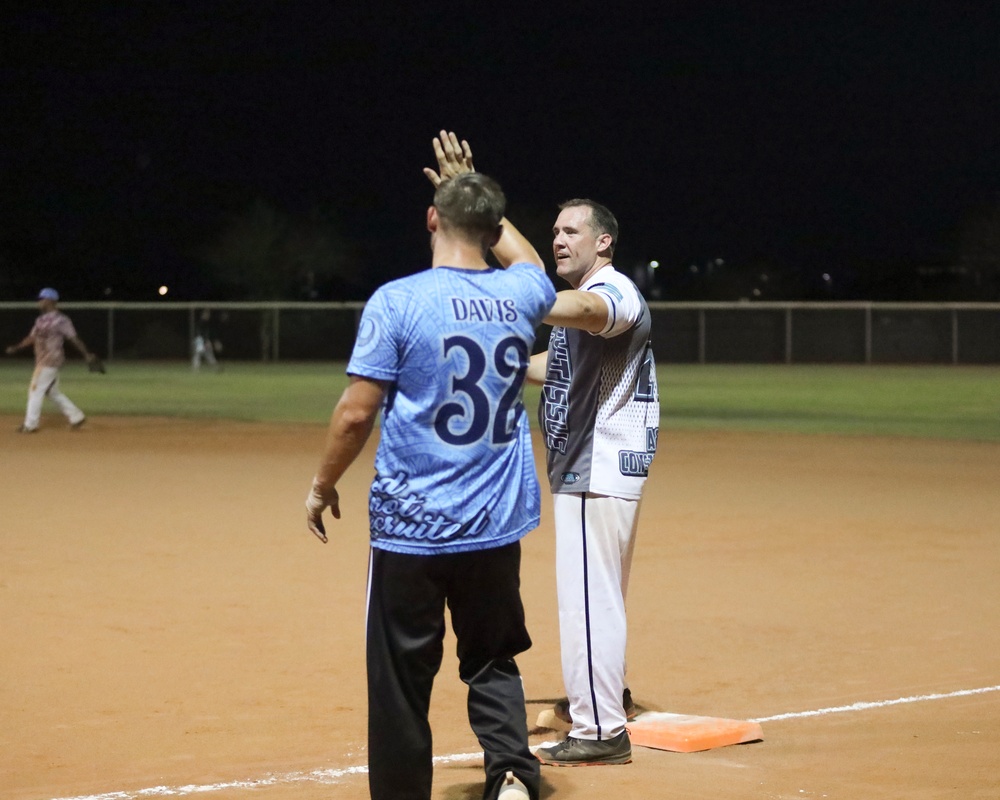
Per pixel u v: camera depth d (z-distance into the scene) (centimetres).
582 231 1297
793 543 2673
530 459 1111
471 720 1134
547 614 2022
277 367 11931
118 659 1720
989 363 12762
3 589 2152
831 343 12938
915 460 4322
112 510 3069
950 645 1838
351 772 1276
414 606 1063
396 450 1048
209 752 1344
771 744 1389
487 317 1054
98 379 9750
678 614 2027
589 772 1286
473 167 1204
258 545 2595
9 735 1398
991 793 1216
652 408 1306
